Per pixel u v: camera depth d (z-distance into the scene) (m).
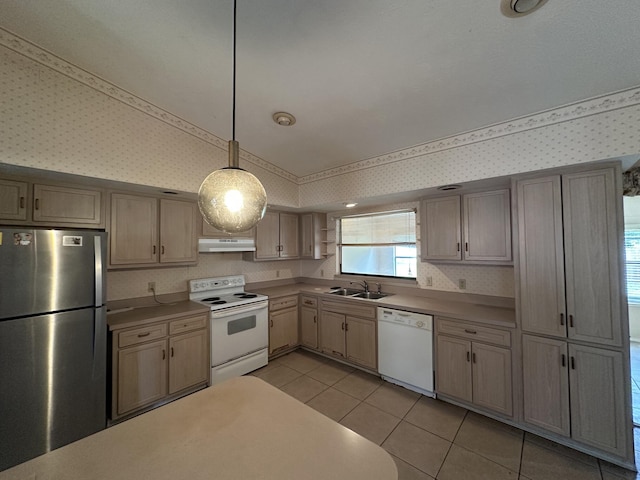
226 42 1.61
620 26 1.27
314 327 3.60
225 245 3.25
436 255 2.79
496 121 2.11
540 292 1.99
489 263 2.47
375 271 3.72
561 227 1.92
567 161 1.84
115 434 1.00
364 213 3.70
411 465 1.81
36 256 1.72
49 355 1.76
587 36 1.33
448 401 2.52
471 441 2.01
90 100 2.04
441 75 1.70
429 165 2.52
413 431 2.13
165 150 2.45
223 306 2.87
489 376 2.22
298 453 0.90
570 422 1.88
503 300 2.64
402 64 1.65
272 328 3.42
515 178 2.10
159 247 2.69
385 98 1.99
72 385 1.86
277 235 3.86
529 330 2.04
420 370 2.62
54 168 1.87
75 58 1.84
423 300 2.99
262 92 2.04
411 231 3.35
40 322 1.73
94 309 1.95
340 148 2.84
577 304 1.86
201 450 0.92
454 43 1.45
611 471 1.72
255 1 1.33
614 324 1.75
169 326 2.50
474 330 2.30
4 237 1.62
